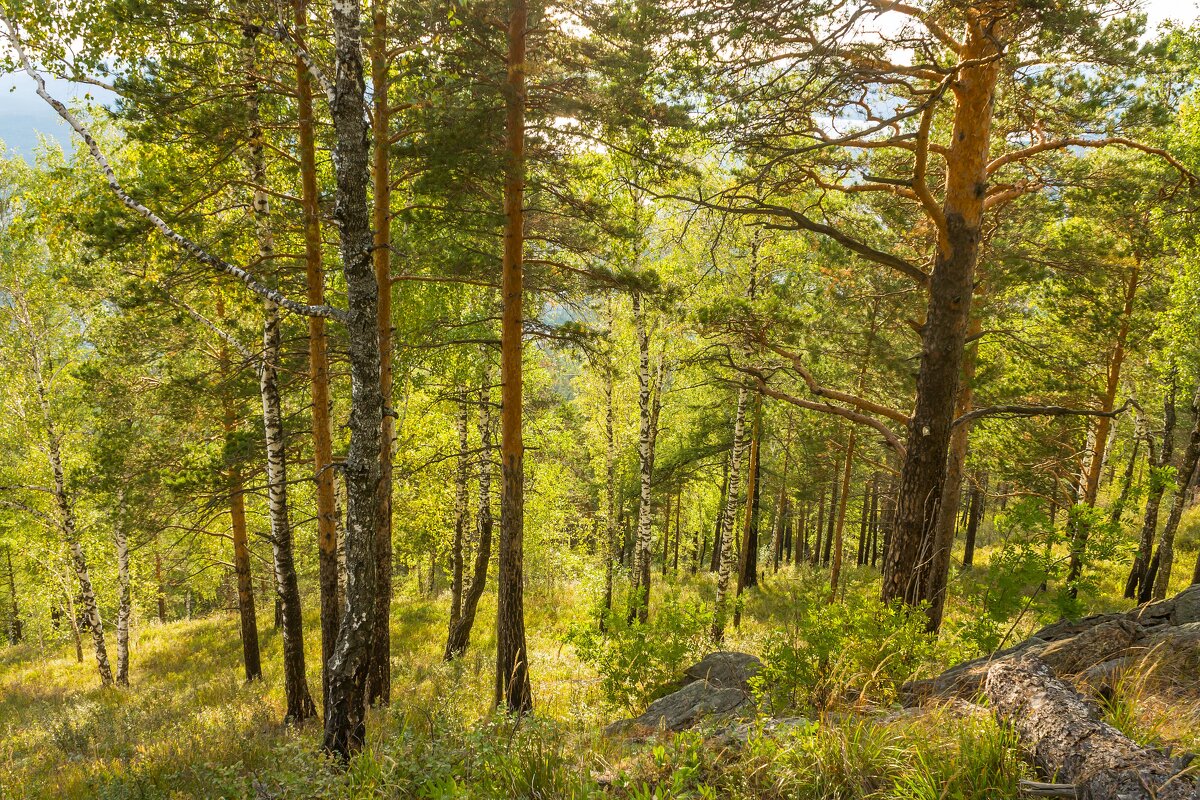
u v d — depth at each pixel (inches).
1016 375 585.6
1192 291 526.3
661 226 596.7
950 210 307.9
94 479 537.6
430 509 898.1
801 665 213.5
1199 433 538.6
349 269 207.8
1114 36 259.1
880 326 496.7
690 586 984.3
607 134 355.9
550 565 1120.8
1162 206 373.1
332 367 506.0
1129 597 664.4
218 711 467.5
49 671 836.6
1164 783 100.6
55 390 689.0
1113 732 116.8
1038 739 122.6
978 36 286.5
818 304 518.0
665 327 645.9
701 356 536.7
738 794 125.7
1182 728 130.2
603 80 354.9
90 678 772.0
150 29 311.4
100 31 314.0
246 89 342.6
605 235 416.2
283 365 425.7
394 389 524.7
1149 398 859.4
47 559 891.4
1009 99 341.1
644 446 677.9
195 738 332.5
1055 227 451.2
